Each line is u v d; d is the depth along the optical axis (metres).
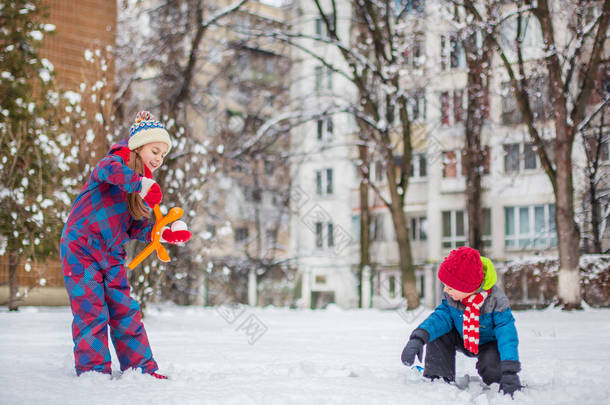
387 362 4.93
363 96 21.78
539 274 24.55
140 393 3.09
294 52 37.62
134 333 3.86
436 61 23.27
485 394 3.21
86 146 11.66
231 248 35.66
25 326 8.91
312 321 13.41
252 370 4.25
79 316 3.72
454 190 33.69
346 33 36.75
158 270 11.56
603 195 25.20
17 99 12.76
